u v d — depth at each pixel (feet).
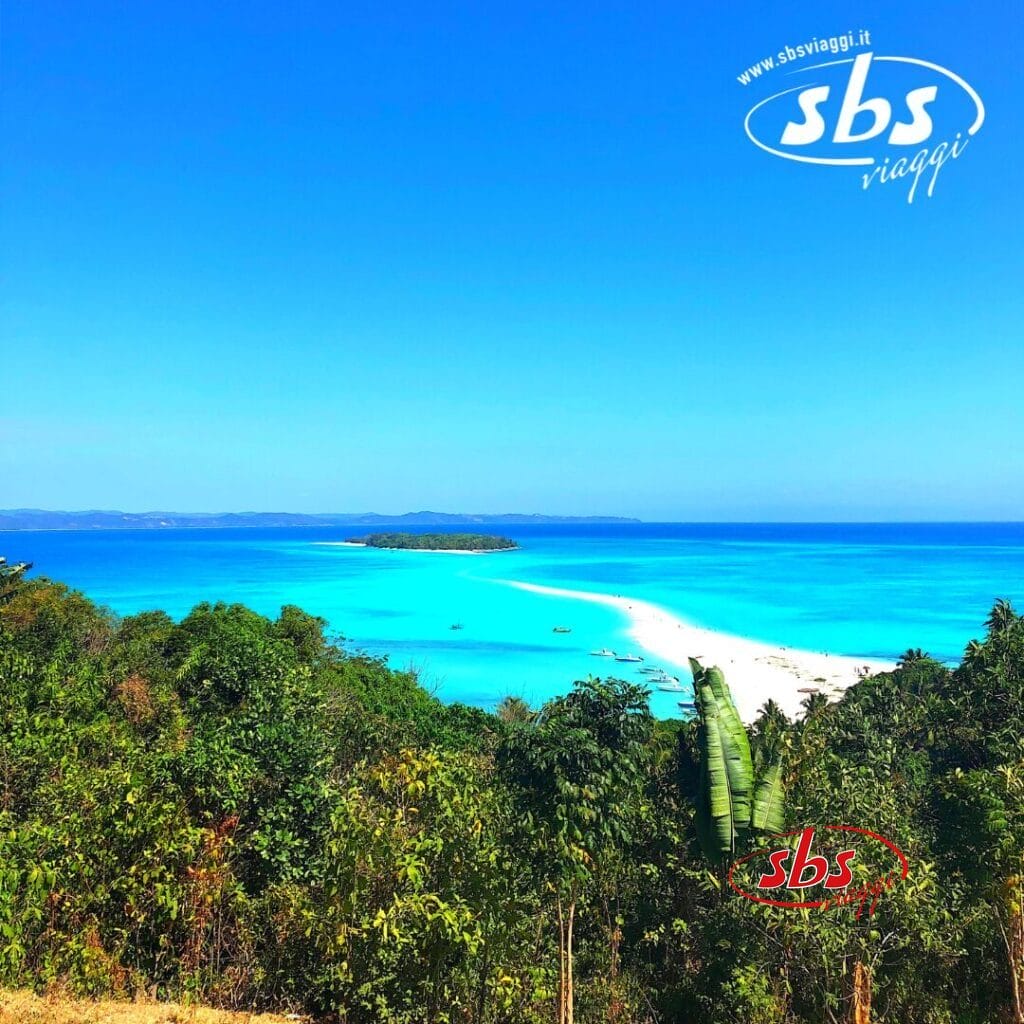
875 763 66.74
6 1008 32.04
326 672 130.93
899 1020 41.98
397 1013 35.63
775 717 79.05
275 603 442.09
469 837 37.24
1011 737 82.58
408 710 128.57
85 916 38.29
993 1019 41.47
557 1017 41.11
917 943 41.93
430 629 352.28
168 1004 35.60
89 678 92.27
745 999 42.47
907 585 527.81
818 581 566.36
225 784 48.39
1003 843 41.91
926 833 49.44
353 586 545.85
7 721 56.49
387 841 35.55
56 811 42.45
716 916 46.44
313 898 43.06
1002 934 42.32
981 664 110.22
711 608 418.31
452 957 36.11
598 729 41.68
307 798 49.11
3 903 33.19
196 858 42.14
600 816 39.52
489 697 229.25
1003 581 548.31
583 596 482.28
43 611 138.82
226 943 40.65
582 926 51.31
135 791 41.42
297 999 39.01
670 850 51.21
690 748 52.75
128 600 448.65
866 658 278.05
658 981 47.65
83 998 34.91
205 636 136.36
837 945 40.47
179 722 76.74
